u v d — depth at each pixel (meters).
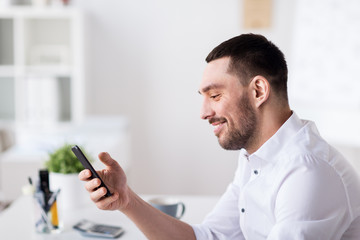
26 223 1.42
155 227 1.17
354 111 2.91
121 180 1.10
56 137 2.79
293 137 1.04
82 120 3.17
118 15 3.45
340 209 0.95
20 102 3.13
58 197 1.34
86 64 3.35
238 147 1.09
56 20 3.38
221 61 1.04
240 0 3.39
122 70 3.51
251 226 1.13
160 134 3.56
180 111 3.54
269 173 1.06
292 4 3.35
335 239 0.97
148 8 3.45
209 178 3.58
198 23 3.44
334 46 2.99
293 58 3.20
